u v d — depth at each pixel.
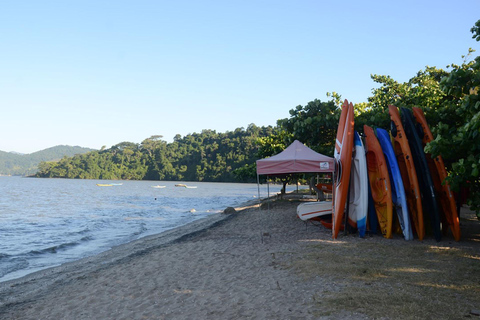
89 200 49.88
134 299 6.51
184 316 5.47
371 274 6.77
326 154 18.33
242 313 5.36
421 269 7.09
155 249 12.04
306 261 7.93
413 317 4.71
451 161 10.80
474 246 9.36
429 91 17.72
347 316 4.85
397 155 11.16
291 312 5.19
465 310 4.94
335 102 21.59
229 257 9.33
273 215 19.05
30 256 13.48
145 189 92.06
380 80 23.64
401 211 10.52
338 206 10.73
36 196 59.56
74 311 6.19
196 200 50.19
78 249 14.84
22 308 6.65
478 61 7.56
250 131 180.62
